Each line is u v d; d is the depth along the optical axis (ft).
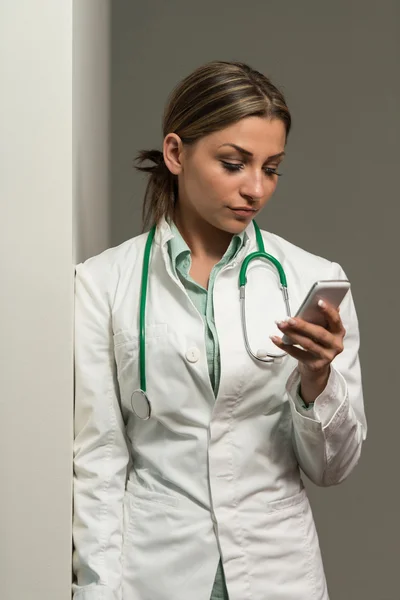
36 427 4.91
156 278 5.12
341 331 4.48
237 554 4.83
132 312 5.05
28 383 4.90
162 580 4.84
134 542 4.95
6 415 4.92
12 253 4.87
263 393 4.96
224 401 4.87
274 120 4.75
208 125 4.73
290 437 5.17
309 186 11.20
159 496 4.96
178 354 4.88
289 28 11.11
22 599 4.95
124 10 11.03
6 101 4.82
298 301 5.20
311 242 11.23
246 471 4.95
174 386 4.91
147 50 11.05
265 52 11.11
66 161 4.83
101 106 7.50
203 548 4.83
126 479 5.39
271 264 5.24
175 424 4.96
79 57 5.23
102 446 5.08
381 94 11.17
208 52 11.08
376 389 11.32
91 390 5.03
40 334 4.89
